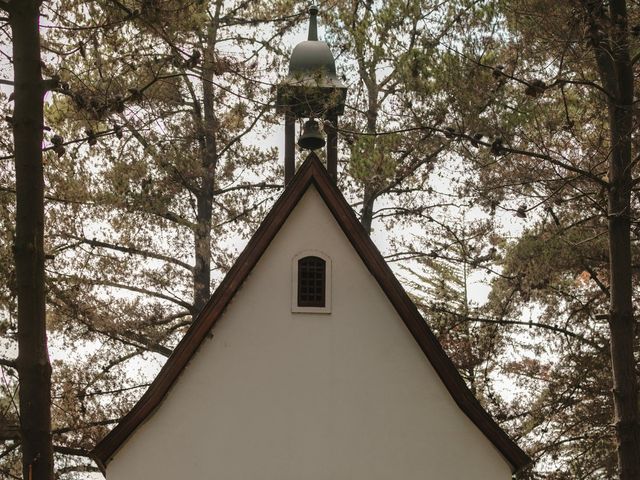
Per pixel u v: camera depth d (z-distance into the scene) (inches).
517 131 605.9
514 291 799.7
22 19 451.2
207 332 601.6
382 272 617.6
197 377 597.6
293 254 619.5
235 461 586.6
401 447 599.2
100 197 830.5
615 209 617.0
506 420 851.4
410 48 672.4
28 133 444.5
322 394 602.5
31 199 440.5
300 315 612.4
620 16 550.6
